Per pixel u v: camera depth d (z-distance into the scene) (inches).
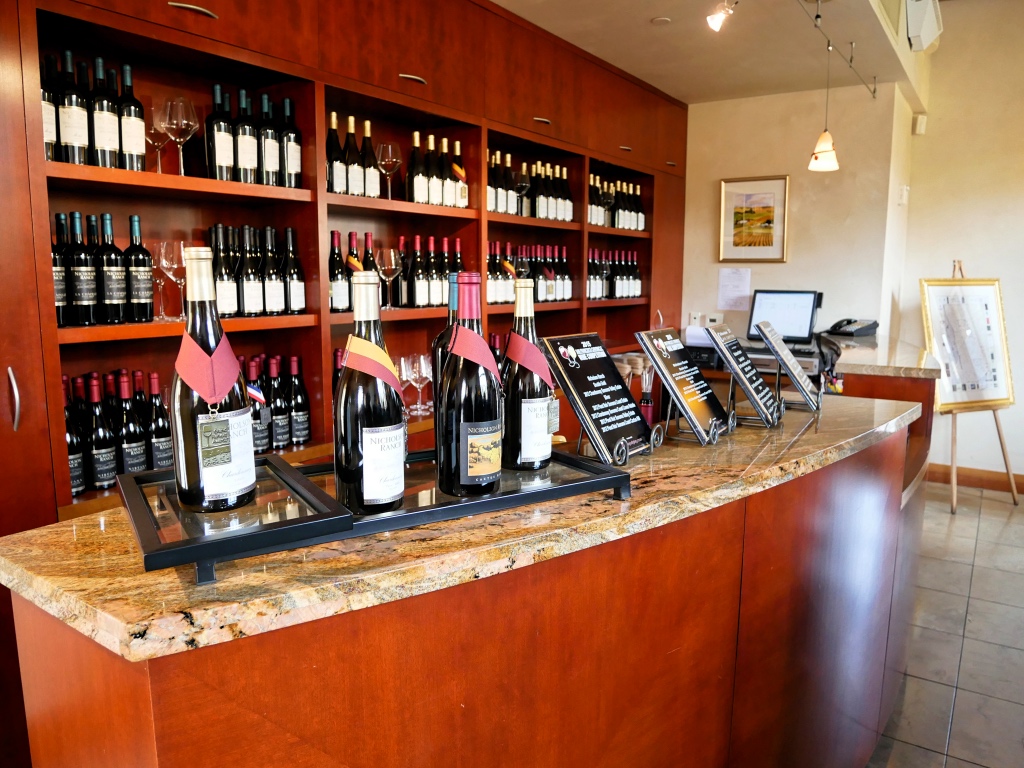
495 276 137.9
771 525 60.7
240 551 33.1
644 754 52.0
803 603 66.7
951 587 132.8
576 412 53.1
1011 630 117.0
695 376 67.3
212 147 92.8
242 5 90.4
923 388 131.2
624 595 48.3
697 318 203.6
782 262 190.4
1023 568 140.8
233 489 37.5
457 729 39.8
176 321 88.4
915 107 191.8
